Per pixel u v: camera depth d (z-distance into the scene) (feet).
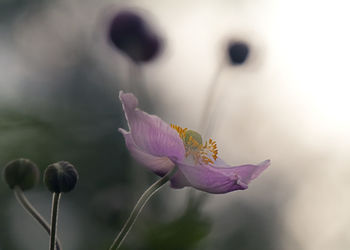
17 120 1.84
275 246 1.97
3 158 1.82
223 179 1.37
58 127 1.86
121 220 1.71
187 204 1.68
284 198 2.02
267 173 2.05
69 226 1.87
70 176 1.33
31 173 1.35
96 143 1.88
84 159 1.87
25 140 1.83
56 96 2.11
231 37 1.94
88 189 1.87
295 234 2.01
